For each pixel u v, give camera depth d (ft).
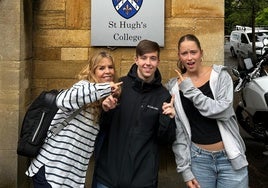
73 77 14.66
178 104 9.94
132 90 9.30
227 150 9.63
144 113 9.09
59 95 8.86
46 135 9.01
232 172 9.76
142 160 8.98
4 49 12.94
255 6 61.31
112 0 14.29
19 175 13.37
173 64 14.53
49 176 8.76
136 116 9.10
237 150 9.66
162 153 14.66
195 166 9.96
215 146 9.78
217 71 9.91
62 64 14.65
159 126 9.05
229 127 9.75
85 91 8.54
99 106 8.95
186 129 9.89
